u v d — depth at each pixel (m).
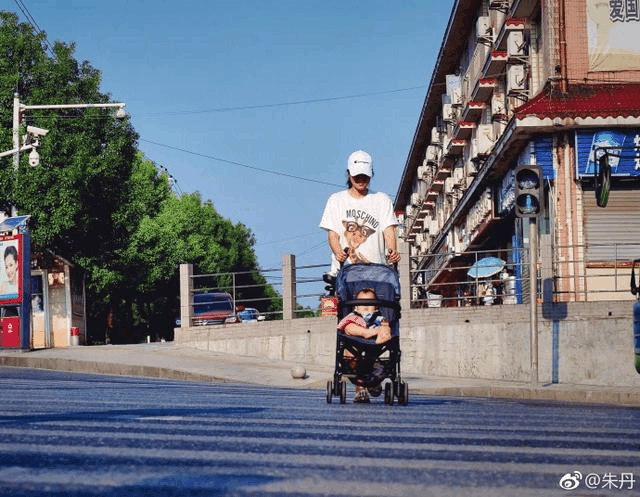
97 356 24.47
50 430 5.27
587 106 25.72
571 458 4.45
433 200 58.50
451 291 49.22
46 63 37.44
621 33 26.70
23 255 26.53
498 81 35.69
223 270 73.56
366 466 3.99
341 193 10.12
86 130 37.75
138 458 4.06
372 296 9.60
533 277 16.97
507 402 13.27
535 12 29.31
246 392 12.31
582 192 26.09
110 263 41.00
